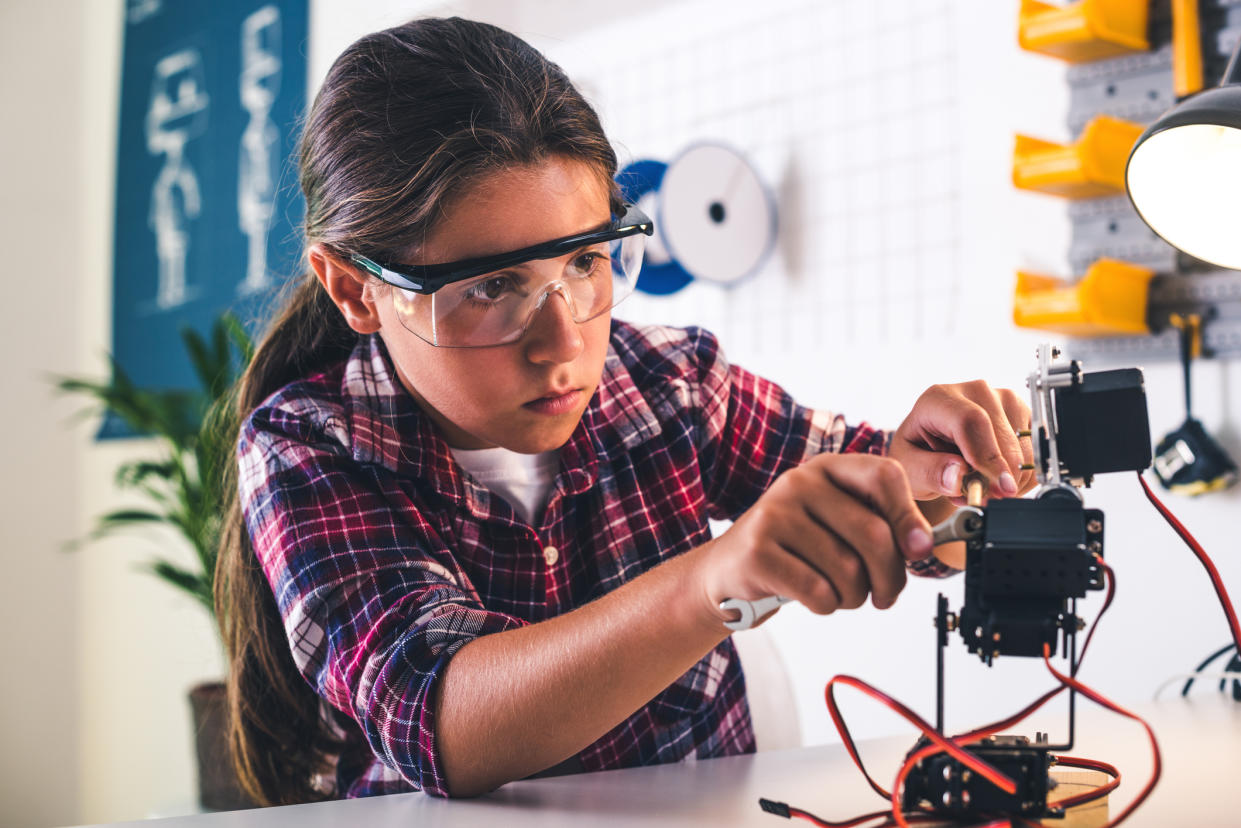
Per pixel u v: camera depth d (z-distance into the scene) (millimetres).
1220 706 1051
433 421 1035
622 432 1116
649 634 669
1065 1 1722
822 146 2121
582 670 690
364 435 953
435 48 878
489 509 1017
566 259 809
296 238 1150
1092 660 1689
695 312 2391
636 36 2475
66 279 3881
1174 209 902
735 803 713
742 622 632
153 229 3551
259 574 1060
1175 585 1594
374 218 811
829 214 2111
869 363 2043
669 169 2035
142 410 2660
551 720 701
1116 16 1563
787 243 2189
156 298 3521
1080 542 559
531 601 1046
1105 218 1667
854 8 2057
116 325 3686
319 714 1097
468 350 807
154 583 3418
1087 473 646
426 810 723
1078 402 646
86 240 3826
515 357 809
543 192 782
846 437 1261
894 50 1994
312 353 1123
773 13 2199
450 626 792
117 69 3750
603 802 729
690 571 655
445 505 1001
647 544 1114
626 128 2508
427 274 781
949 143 1913
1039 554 560
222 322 2660
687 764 864
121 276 3676
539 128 792
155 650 3418
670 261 2170
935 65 1931
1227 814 632
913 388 1971
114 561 3578
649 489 1141
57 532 3793
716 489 1258
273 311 1231
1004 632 565
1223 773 749
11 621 3926
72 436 3756
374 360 1011
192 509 2492
